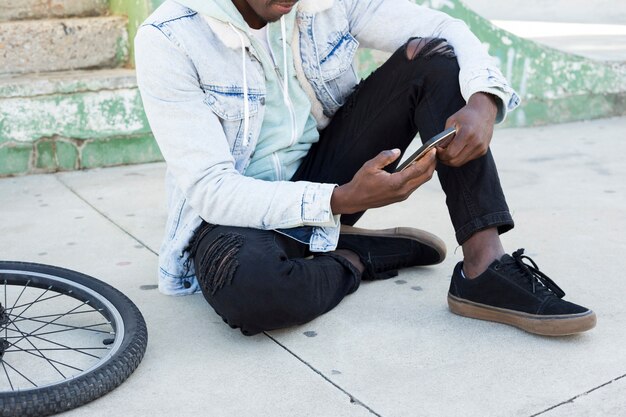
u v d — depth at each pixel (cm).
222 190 197
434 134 205
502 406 173
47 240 295
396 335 208
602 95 531
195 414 173
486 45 493
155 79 196
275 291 196
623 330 208
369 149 224
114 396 181
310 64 216
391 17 225
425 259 251
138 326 197
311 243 212
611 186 360
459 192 204
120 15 454
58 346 208
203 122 199
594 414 169
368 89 223
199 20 200
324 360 196
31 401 167
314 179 229
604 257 263
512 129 504
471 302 214
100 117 406
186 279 234
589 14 1047
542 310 199
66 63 437
